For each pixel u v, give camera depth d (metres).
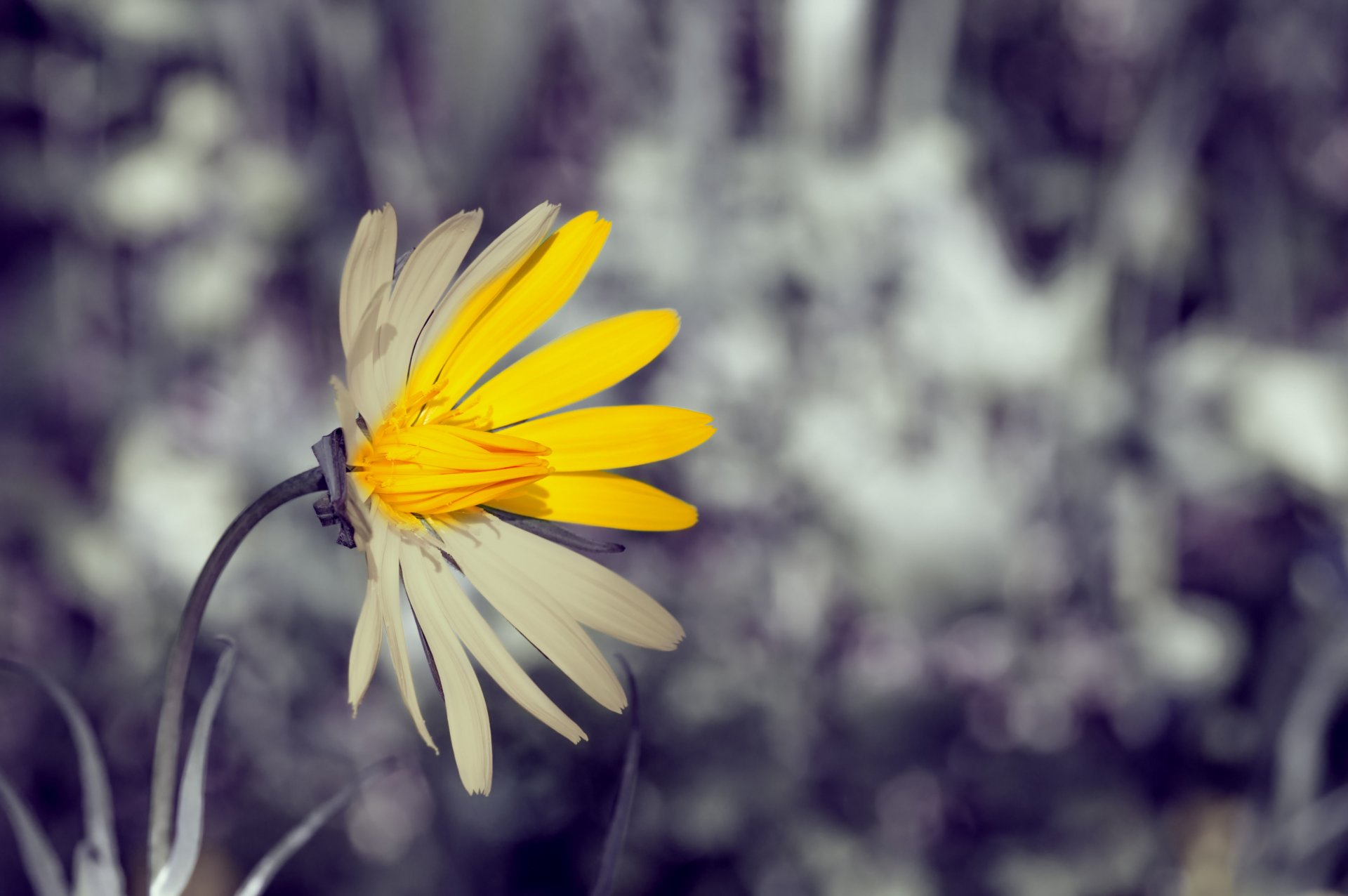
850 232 0.43
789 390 0.43
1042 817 0.42
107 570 0.44
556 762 0.37
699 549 0.43
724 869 0.38
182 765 0.43
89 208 0.46
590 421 0.21
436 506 0.20
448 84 0.45
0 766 0.43
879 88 0.46
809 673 0.42
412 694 0.20
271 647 0.43
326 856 0.42
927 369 0.45
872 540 0.41
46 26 0.46
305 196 0.46
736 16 0.46
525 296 0.21
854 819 0.40
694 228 0.43
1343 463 0.43
